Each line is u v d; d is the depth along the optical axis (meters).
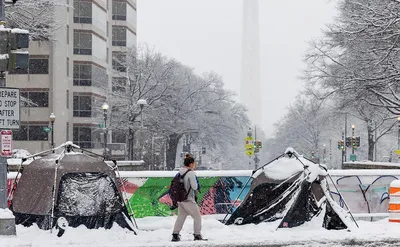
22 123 59.94
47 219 14.10
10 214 13.88
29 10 39.47
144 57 65.69
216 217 16.44
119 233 14.29
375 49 37.94
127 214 14.77
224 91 75.56
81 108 63.97
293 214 15.04
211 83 73.88
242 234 14.28
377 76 39.19
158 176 16.41
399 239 13.64
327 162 108.25
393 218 15.80
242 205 15.61
